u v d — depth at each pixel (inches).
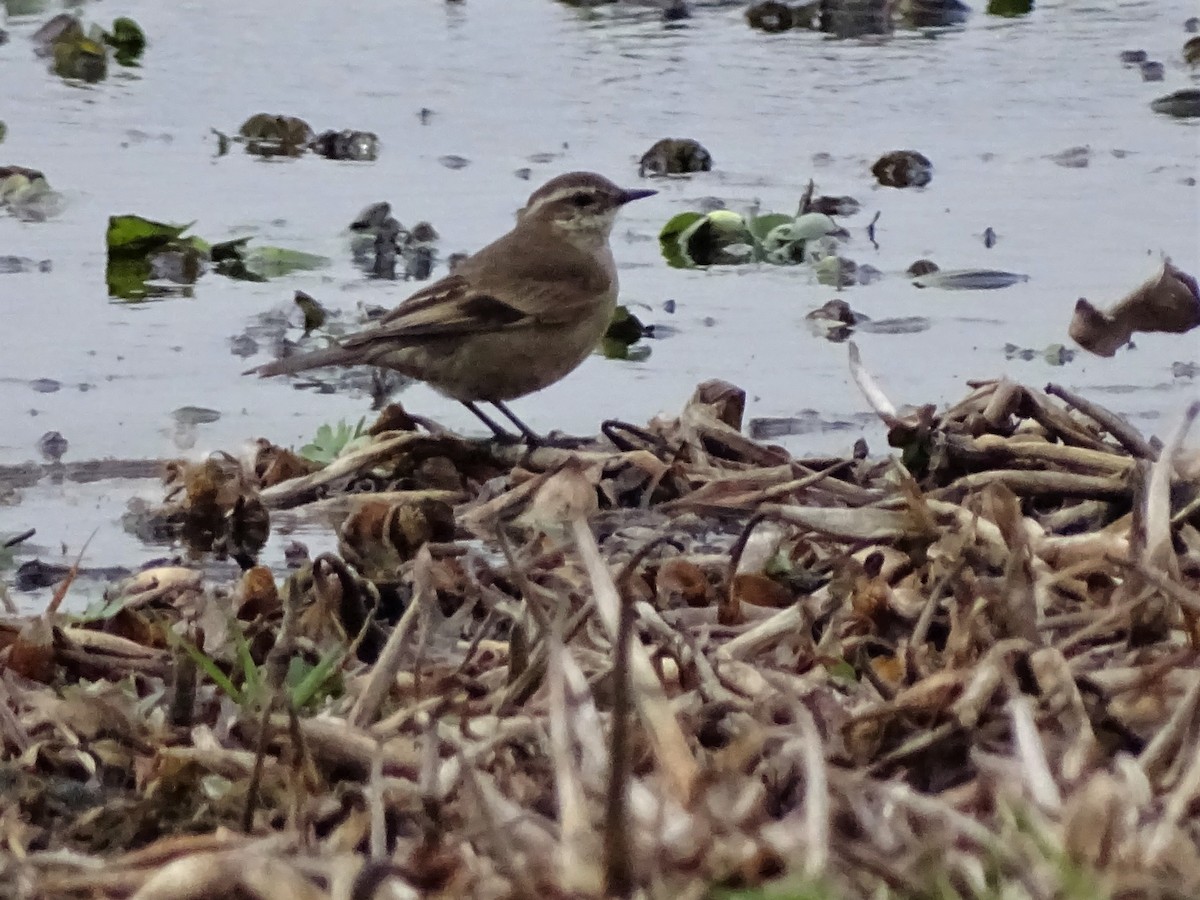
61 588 339.9
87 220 701.9
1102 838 222.8
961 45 937.5
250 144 790.5
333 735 270.8
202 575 411.2
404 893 220.5
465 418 569.9
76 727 292.0
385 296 629.6
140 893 223.1
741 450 478.9
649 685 245.6
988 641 292.0
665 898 214.2
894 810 235.5
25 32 962.1
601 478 462.0
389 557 402.3
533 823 234.5
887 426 460.1
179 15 998.4
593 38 954.1
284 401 551.8
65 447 499.2
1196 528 388.2
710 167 757.9
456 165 764.0
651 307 625.9
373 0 1037.2
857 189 730.2
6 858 242.7
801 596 356.8
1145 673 278.2
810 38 953.5
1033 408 463.5
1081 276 629.0
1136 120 812.6
